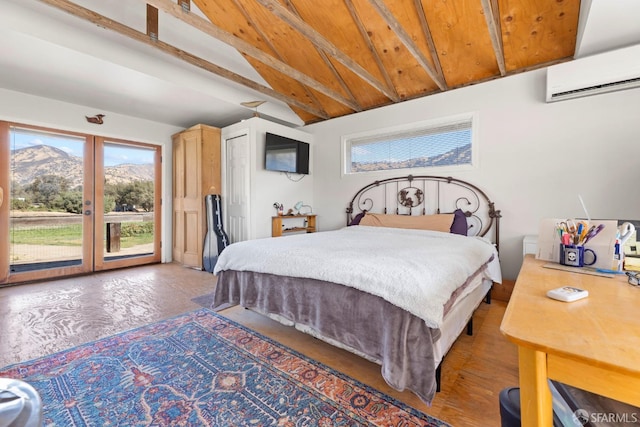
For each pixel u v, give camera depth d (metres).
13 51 2.46
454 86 3.41
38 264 3.55
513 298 0.86
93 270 3.98
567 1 2.36
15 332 2.11
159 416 1.29
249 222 3.99
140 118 4.40
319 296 1.71
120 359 1.75
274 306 1.99
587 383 0.55
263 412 1.32
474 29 2.78
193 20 2.14
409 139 3.80
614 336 0.59
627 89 2.42
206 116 4.36
